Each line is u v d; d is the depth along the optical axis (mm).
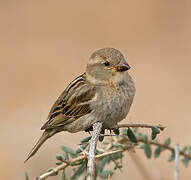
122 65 8750
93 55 9078
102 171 7258
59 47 18969
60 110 9156
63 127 9211
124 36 19469
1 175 11969
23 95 16422
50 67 17703
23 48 19000
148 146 7941
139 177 10508
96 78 8906
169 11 20359
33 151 9164
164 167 12148
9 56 18531
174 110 15164
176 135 13938
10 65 18031
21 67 17875
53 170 6703
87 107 8859
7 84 17047
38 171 11305
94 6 21094
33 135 12875
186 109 15273
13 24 20312
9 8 21109
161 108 15219
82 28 20094
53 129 9242
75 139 11594
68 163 6742
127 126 7301
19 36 19672
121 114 8852
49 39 19516
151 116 14750
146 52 18375
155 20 20109
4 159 12312
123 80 8781
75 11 20953
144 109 14977
